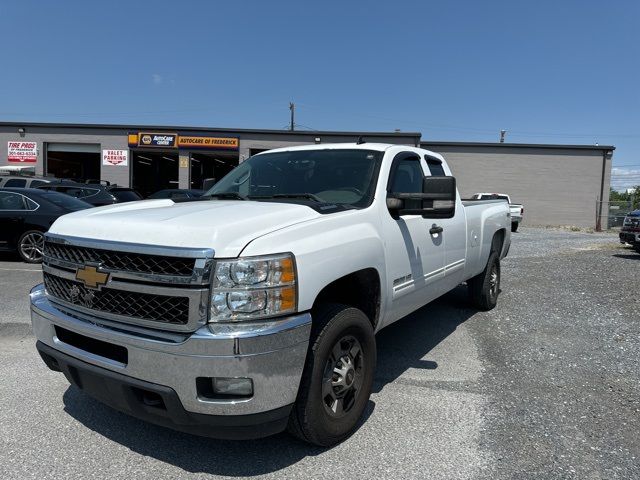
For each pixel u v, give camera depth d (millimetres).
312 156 4398
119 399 2820
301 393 2885
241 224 2748
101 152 29562
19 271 9258
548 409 3760
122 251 2736
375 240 3531
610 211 32656
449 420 3559
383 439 3283
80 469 2896
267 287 2619
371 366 3453
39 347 3244
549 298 7441
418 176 4754
